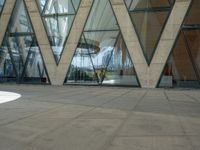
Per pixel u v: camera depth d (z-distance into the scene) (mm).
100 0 28094
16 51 30922
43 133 7242
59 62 29406
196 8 25625
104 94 19125
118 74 27375
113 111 11023
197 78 25328
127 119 9242
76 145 6137
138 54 26812
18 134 7137
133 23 27031
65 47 29188
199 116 9883
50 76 29719
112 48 27578
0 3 31438
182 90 24281
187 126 8133
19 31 30844
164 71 26172
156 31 26391
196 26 25531
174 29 25953
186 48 25672
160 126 8133
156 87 26312
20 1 30891
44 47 29906
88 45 28453
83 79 28594
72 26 28953
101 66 27953
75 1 28922
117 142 6371
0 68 31406
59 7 29406
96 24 28172
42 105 12812
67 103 13656
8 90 22328
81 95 18141
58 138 6734
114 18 27562
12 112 10656
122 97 16984
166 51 26109
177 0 25906
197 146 6012
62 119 9203
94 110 11273
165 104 13445
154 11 26469
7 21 31250
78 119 9203
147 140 6539
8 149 5852
